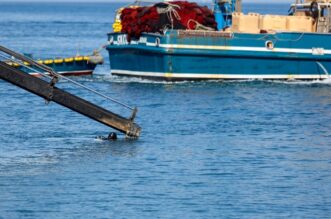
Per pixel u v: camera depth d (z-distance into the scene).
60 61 180.75
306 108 142.12
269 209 84.19
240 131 120.94
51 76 108.19
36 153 105.44
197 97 151.00
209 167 99.25
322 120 131.12
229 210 83.75
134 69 172.75
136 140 113.06
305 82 170.62
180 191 89.56
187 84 165.38
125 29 171.38
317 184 92.81
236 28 174.88
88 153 105.31
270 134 119.06
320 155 106.12
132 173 96.00
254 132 120.38
